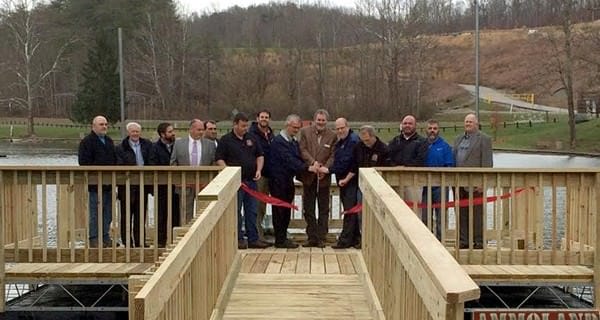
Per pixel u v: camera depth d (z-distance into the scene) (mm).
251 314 5328
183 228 4234
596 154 32000
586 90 42906
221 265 5363
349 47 60812
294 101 53000
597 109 41562
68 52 56219
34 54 54188
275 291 5988
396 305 4086
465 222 7953
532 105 55219
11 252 6906
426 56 54562
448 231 8250
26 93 53406
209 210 4344
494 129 39156
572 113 36375
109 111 46844
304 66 58156
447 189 8414
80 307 7055
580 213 6730
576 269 6770
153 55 55281
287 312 5391
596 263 6590
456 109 55156
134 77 55156
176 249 3420
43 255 6922
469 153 7781
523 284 6602
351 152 7777
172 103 55031
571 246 7000
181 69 56344
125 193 7316
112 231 7129
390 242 4219
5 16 53000
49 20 55688
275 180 7910
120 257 7043
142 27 56594
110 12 56281
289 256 7488
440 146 7887
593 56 38094
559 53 41938
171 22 57875
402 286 3828
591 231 6727
